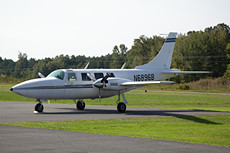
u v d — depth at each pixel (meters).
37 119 20.70
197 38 100.94
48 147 11.67
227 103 39.84
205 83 80.44
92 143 12.50
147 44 136.50
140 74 30.14
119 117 22.56
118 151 11.24
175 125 19.30
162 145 12.31
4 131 15.10
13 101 38.94
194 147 12.07
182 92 65.25
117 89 26.91
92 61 164.12
